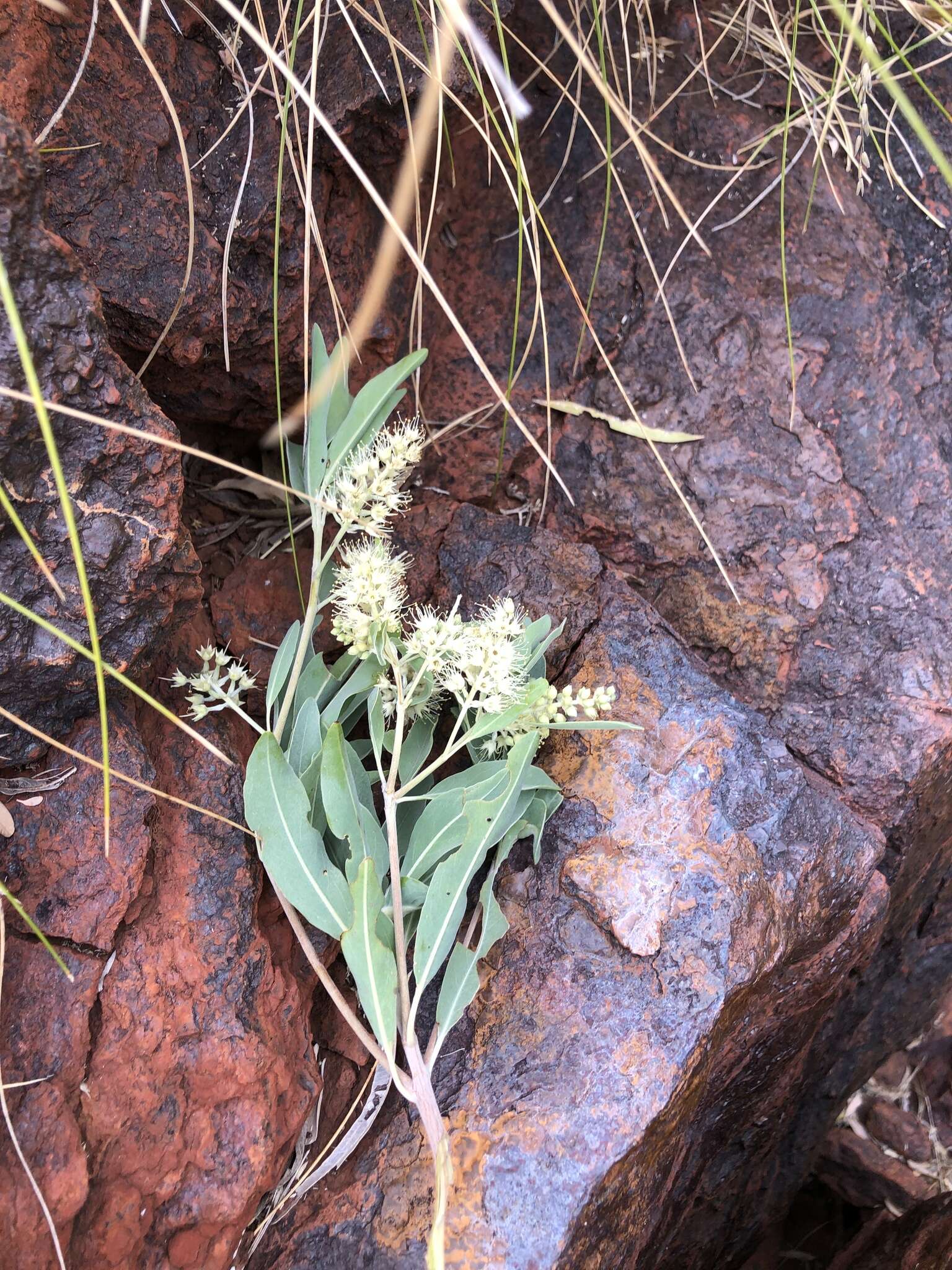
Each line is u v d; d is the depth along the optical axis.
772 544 0.47
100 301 0.33
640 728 0.36
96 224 0.36
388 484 0.35
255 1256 0.37
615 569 0.48
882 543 0.47
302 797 0.35
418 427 0.47
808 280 0.48
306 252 0.37
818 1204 0.66
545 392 0.48
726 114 0.49
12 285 0.31
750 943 0.38
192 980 0.35
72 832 0.35
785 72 0.50
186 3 0.38
